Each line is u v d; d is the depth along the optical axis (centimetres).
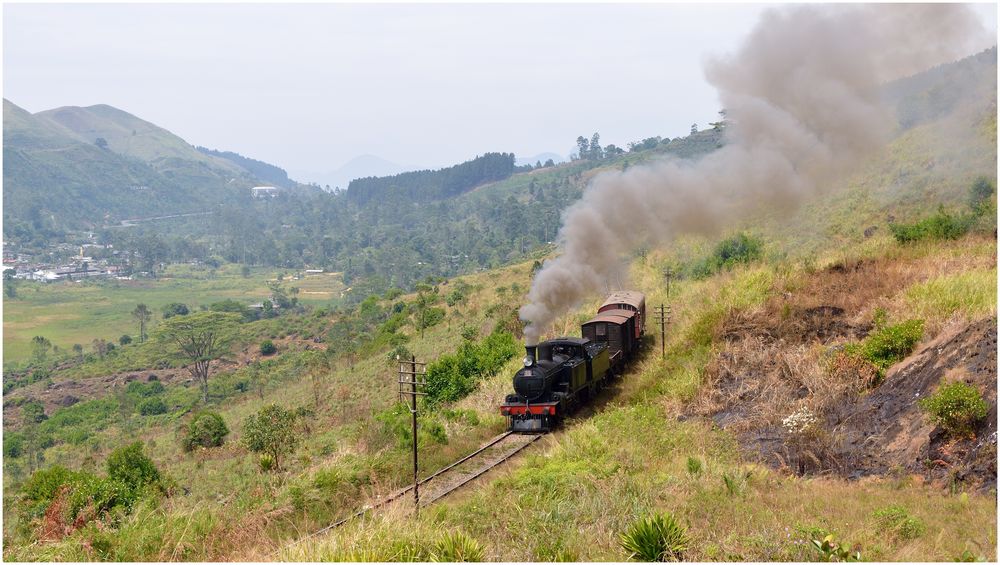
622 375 2905
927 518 1264
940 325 1991
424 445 2267
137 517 1630
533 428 2333
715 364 2416
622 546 1223
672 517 1259
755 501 1473
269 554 1345
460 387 3469
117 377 9662
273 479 2211
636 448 1936
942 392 1573
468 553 1178
